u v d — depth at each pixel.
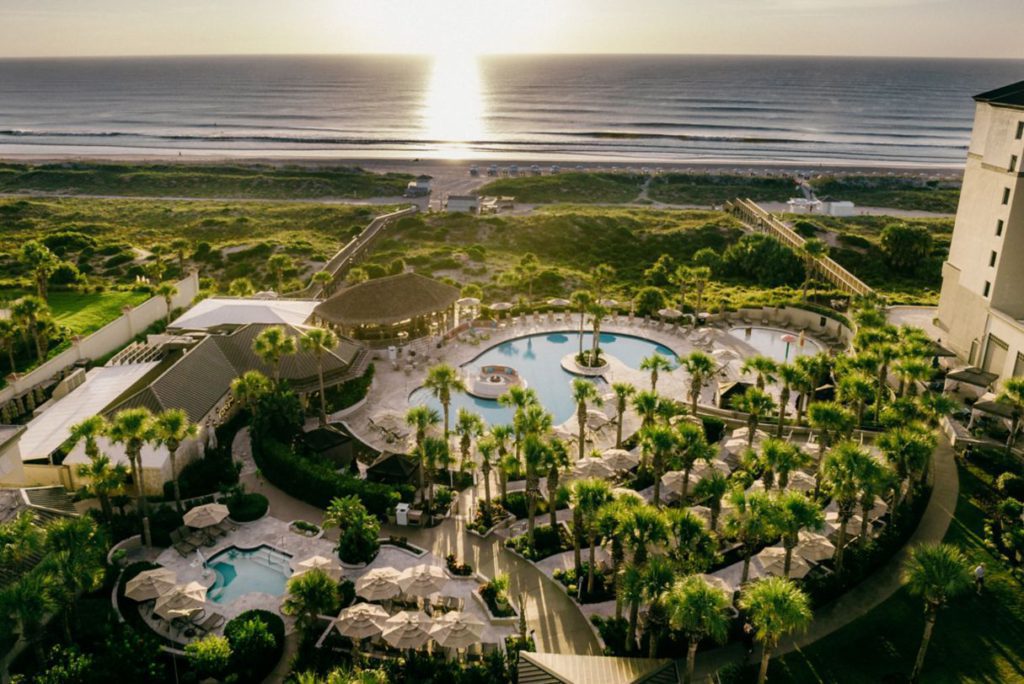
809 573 37.81
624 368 68.00
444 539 42.28
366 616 32.31
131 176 184.88
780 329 78.75
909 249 103.50
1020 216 57.09
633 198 170.38
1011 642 33.03
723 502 43.25
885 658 32.38
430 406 60.12
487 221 128.00
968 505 43.97
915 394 57.94
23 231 131.50
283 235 127.31
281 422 51.75
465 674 30.78
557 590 37.81
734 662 32.50
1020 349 55.78
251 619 33.94
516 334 76.56
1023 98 57.66
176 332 67.50
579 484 34.81
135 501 44.84
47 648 32.03
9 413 53.81
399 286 74.06
